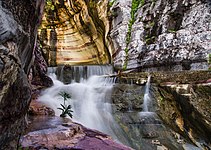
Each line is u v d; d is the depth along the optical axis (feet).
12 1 7.22
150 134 20.90
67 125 14.61
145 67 36.06
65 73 37.14
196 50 32.17
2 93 6.13
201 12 33.73
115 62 39.04
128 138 20.70
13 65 6.40
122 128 22.11
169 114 22.89
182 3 35.58
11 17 6.81
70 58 51.24
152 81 26.84
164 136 20.89
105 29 43.34
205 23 32.94
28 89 8.69
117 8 40.47
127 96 26.25
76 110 24.43
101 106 25.55
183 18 35.22
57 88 29.96
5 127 6.92
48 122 15.44
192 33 33.40
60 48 51.49
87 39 49.70
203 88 20.02
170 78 25.68
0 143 6.77
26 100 8.71
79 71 37.22
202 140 19.66
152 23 37.40
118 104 25.48
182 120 21.79
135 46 37.35
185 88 21.49
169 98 23.48
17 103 7.59
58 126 14.23
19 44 7.71
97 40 47.50
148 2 38.63
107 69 39.04
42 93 27.63
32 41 10.57
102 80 33.01
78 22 49.70
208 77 22.59
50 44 50.85
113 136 20.99
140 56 36.58
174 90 22.53
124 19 39.47
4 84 6.12
